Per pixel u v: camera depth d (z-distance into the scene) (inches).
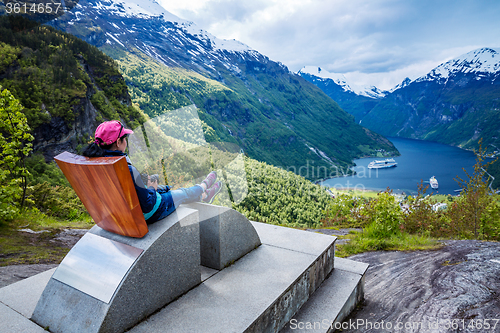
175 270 70.7
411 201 287.0
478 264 144.7
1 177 227.1
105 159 57.5
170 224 69.1
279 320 77.2
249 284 79.4
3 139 230.5
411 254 178.4
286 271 87.4
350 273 113.0
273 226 126.8
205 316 65.3
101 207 64.6
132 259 61.3
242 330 60.9
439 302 108.7
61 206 316.5
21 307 69.5
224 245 87.4
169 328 61.2
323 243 108.3
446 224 275.0
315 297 96.1
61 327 59.5
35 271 124.6
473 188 263.9
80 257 66.2
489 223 260.2
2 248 154.6
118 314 58.0
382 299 116.2
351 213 393.7
